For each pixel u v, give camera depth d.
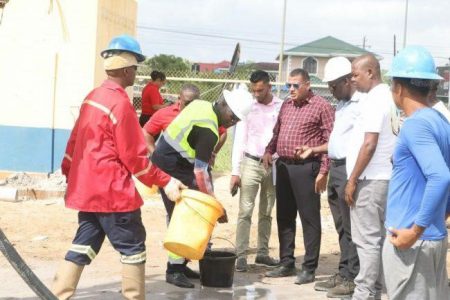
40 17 12.49
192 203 5.56
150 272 7.41
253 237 9.41
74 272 5.34
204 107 6.41
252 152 7.56
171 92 17.42
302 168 7.06
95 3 12.42
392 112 5.79
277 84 15.09
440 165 3.82
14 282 6.83
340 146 6.48
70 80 12.54
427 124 3.91
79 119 5.33
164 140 6.52
